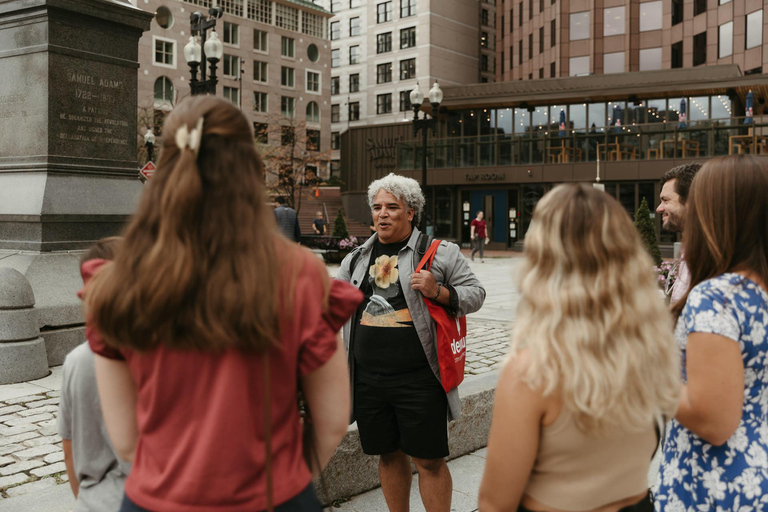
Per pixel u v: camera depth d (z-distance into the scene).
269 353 1.26
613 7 43.69
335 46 75.25
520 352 1.47
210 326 1.19
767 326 1.78
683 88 29.31
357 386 3.10
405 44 69.00
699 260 1.95
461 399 4.31
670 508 1.92
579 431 1.43
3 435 4.48
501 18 58.22
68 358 1.79
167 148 1.30
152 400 1.26
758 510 1.73
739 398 1.68
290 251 1.33
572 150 31.48
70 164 7.58
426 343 2.92
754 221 1.85
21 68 7.52
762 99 31.75
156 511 1.24
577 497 1.47
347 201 43.22
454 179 34.56
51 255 7.14
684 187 3.40
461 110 35.56
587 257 1.42
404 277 2.98
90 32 7.71
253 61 61.22
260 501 1.27
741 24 38.28
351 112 74.06
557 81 32.50
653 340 1.44
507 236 34.69
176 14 54.38
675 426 1.97
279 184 45.88
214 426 1.22
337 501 3.61
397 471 3.15
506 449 1.46
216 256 1.23
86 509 1.73
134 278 1.21
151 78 52.75
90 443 1.75
